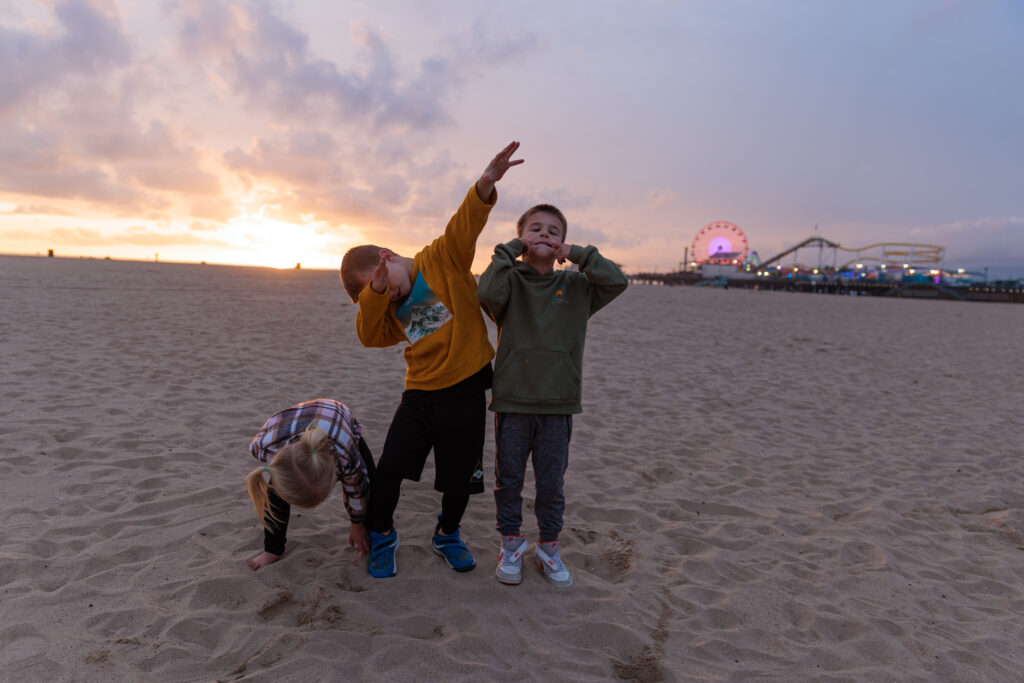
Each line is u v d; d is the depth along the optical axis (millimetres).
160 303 13625
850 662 2109
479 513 3156
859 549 3043
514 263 2354
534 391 2266
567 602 2338
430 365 2246
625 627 2186
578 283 2361
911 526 3377
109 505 2922
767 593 2555
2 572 2242
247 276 35219
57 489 3062
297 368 6789
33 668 1733
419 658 1907
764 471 4238
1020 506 3764
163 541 2578
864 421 5914
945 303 52625
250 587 2246
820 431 5449
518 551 2432
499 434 2354
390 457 2252
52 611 2023
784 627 2314
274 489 2127
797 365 9398
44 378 5473
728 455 4566
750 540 3074
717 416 5816
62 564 2340
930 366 9922
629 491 3688
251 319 11469
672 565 2756
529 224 2396
